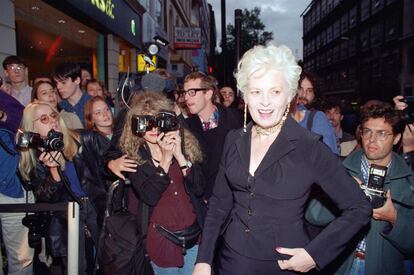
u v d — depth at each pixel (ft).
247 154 4.90
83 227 7.54
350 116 18.85
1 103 8.79
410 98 7.41
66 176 7.64
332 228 4.41
